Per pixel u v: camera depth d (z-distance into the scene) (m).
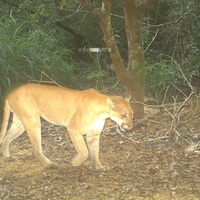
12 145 12.29
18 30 16.19
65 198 8.93
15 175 10.12
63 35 20.05
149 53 18.83
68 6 19.16
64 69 15.83
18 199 8.99
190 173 9.74
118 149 11.45
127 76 12.65
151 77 16.16
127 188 9.16
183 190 8.98
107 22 11.56
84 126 9.92
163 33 18.89
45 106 10.38
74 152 11.45
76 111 10.03
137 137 12.23
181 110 13.31
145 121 13.11
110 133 12.55
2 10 18.09
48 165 10.33
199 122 12.77
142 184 9.34
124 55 20.08
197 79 16.92
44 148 11.86
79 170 10.20
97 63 17.38
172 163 10.27
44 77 15.10
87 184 9.43
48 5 17.83
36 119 10.46
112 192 9.05
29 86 10.56
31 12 17.91
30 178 9.92
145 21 19.41
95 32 20.70
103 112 9.79
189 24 16.53
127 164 10.42
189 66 16.36
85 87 16.55
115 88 16.41
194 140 11.62
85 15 19.72
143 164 10.38
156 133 12.30
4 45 14.79
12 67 14.36
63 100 10.23
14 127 11.02
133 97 12.88
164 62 16.73
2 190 9.40
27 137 12.88
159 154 10.91
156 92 15.48
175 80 15.48
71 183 9.55
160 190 9.03
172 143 11.56
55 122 10.49
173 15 16.86
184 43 15.70
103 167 10.13
